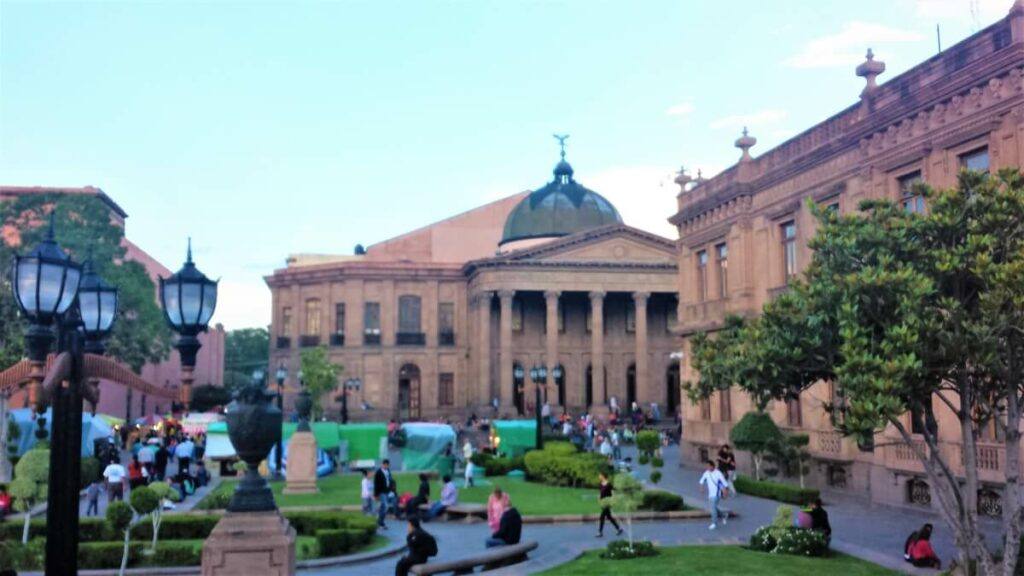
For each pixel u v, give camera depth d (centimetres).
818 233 1656
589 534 2408
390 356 8075
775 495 3017
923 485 2608
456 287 8275
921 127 2608
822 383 3144
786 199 3362
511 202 9150
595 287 7506
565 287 7488
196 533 2248
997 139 2312
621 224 7556
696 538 2302
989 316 1381
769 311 1616
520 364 7994
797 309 1606
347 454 4303
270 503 1055
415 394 8138
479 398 7544
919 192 1653
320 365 6994
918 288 1402
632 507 2016
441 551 2147
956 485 1533
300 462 3278
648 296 7569
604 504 2134
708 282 4047
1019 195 1463
